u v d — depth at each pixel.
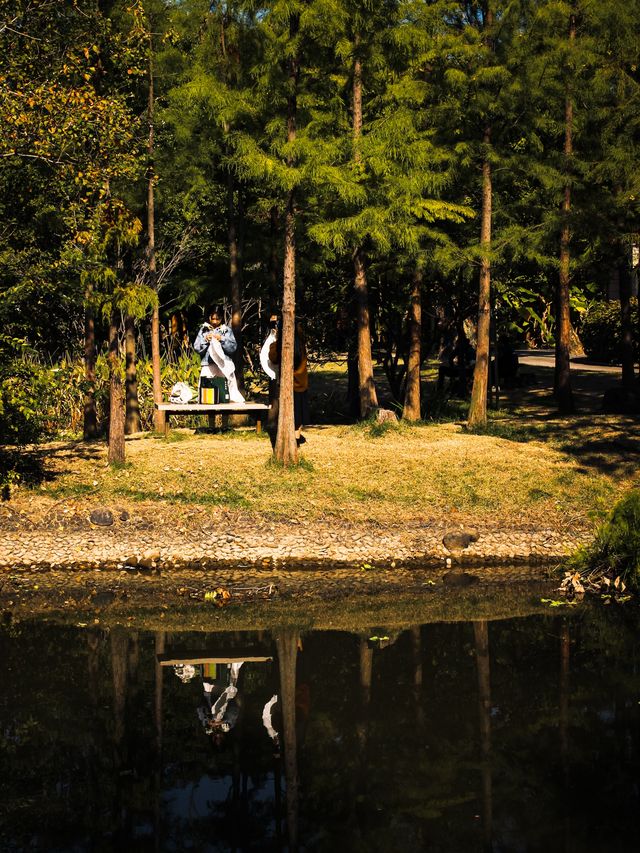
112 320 14.73
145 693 8.43
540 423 18.11
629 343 20.50
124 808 6.34
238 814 6.20
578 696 8.20
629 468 15.16
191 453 15.67
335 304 22.36
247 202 20.39
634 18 17.38
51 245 14.22
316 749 7.20
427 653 9.44
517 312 29.95
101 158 13.27
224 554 12.91
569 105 17.91
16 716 7.90
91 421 17.33
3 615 10.73
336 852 5.68
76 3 13.27
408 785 6.59
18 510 13.72
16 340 13.58
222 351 17.64
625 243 17.81
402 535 13.41
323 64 15.31
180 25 17.11
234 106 14.73
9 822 6.16
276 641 9.89
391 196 15.62
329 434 17.22
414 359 18.44
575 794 6.40
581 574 12.10
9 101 12.45
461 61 16.72
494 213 17.80
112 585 11.88
